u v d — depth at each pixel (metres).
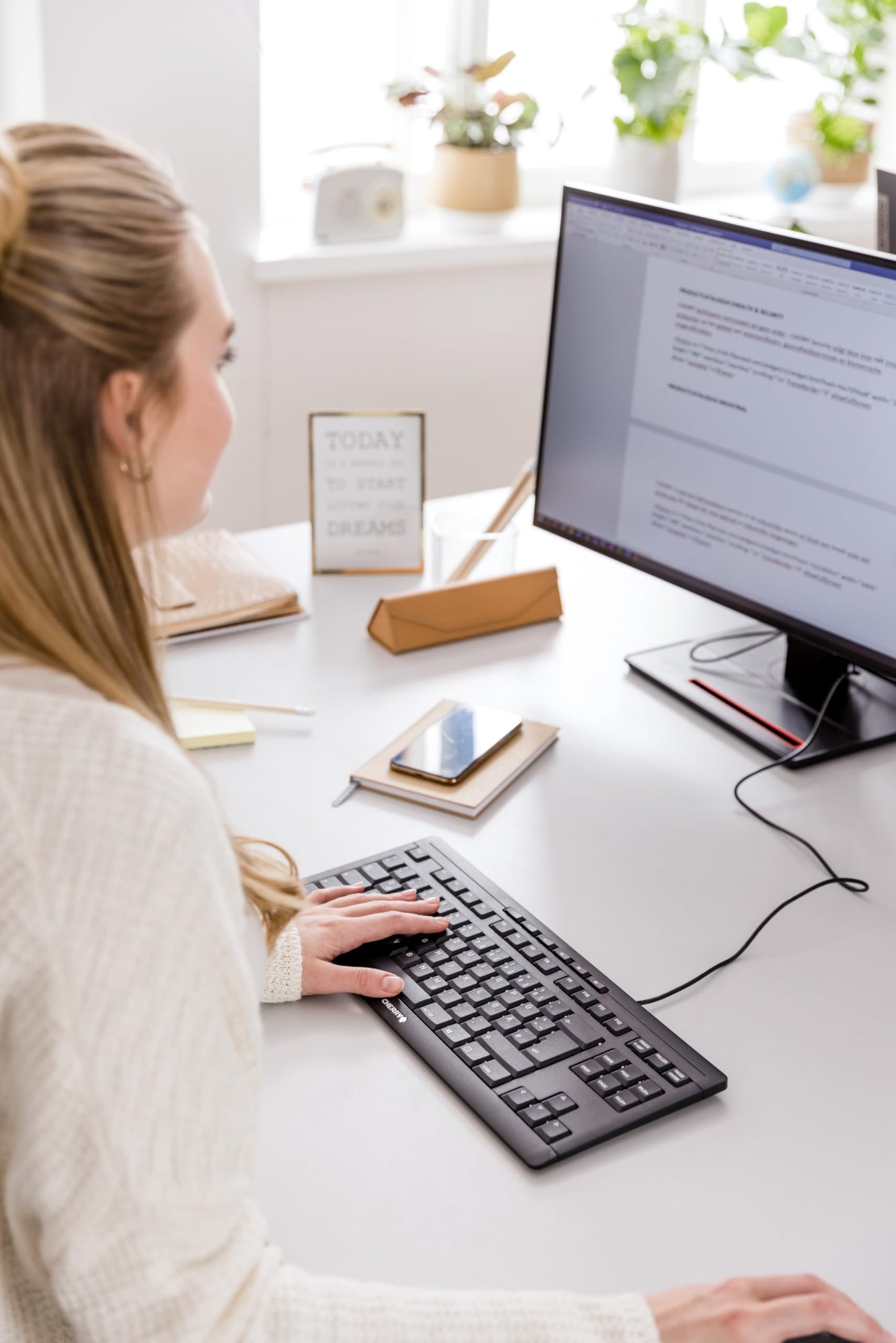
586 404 1.52
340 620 1.57
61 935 0.61
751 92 3.15
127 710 0.66
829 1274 0.82
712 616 1.63
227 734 1.31
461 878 1.14
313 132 2.60
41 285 0.62
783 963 1.07
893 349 1.22
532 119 2.63
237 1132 0.67
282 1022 0.99
